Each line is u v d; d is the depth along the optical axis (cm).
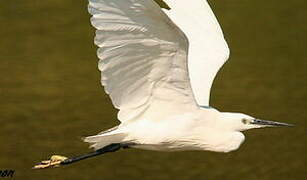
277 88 1777
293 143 1566
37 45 1920
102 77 948
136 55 941
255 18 2058
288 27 2027
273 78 1814
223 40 1162
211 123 1053
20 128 1597
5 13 2044
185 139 1042
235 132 1074
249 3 2134
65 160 1095
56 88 1750
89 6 888
